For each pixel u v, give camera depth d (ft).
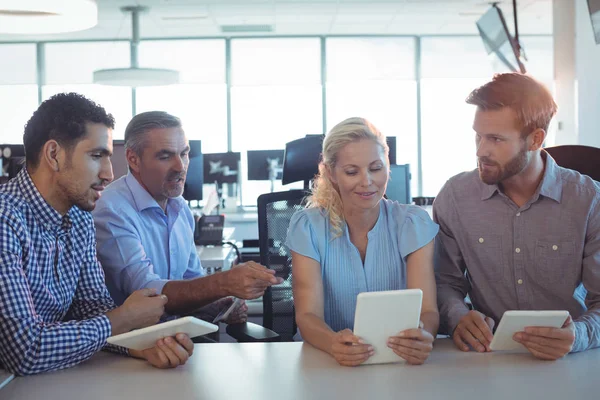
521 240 7.41
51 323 5.96
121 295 8.67
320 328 6.43
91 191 6.22
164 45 34.17
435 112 34.71
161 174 8.89
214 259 14.48
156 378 5.57
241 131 34.65
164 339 5.82
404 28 32.58
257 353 6.29
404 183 15.24
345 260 7.23
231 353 6.30
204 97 34.50
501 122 6.75
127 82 26.37
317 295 7.01
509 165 6.90
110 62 34.09
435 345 6.49
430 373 5.59
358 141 6.70
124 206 8.78
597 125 20.62
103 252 8.55
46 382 5.51
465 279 7.88
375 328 5.74
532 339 5.79
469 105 7.14
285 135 34.76
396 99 34.68
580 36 20.67
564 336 5.76
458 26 32.12
